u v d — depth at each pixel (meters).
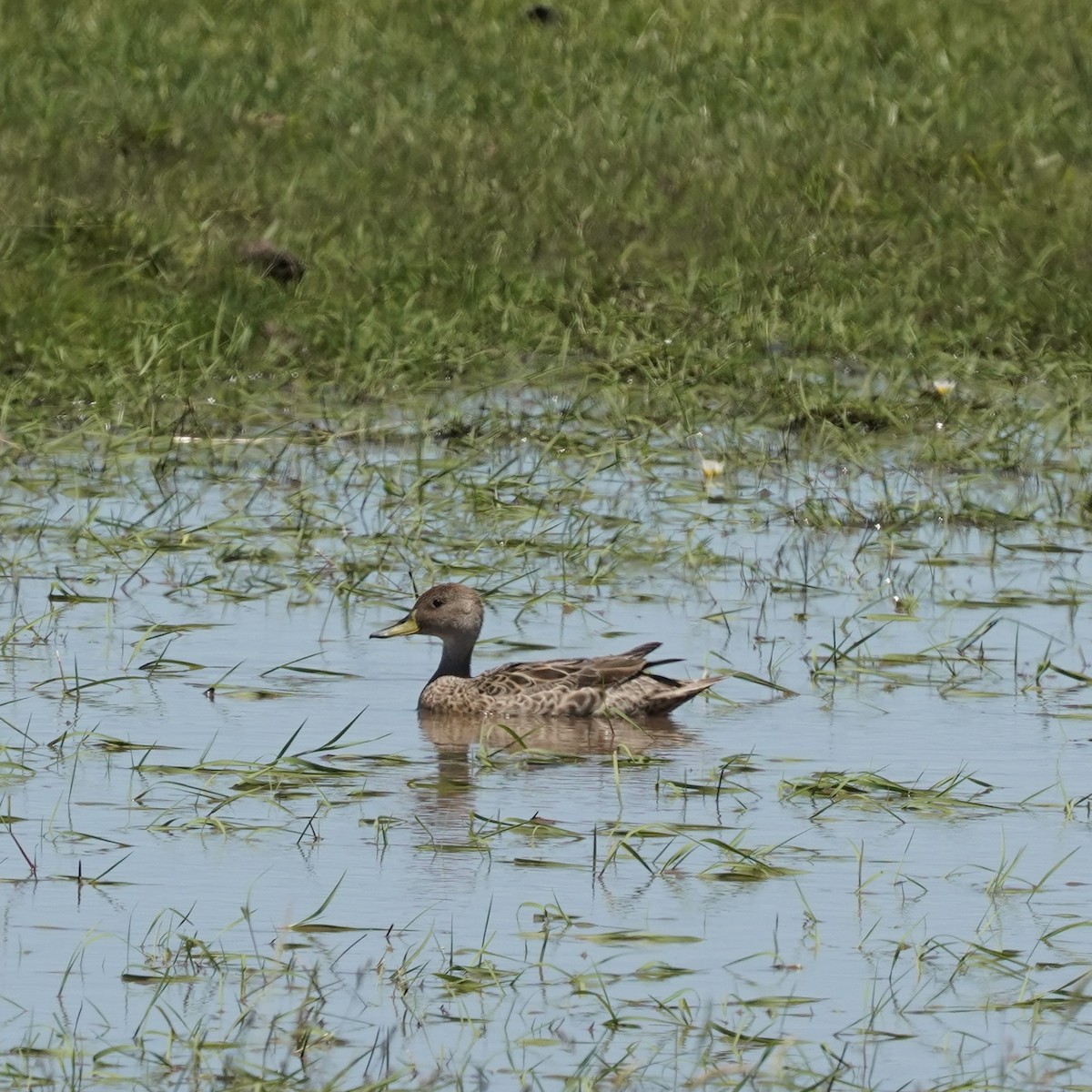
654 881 19.47
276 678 25.56
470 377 40.25
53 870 19.39
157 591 28.73
